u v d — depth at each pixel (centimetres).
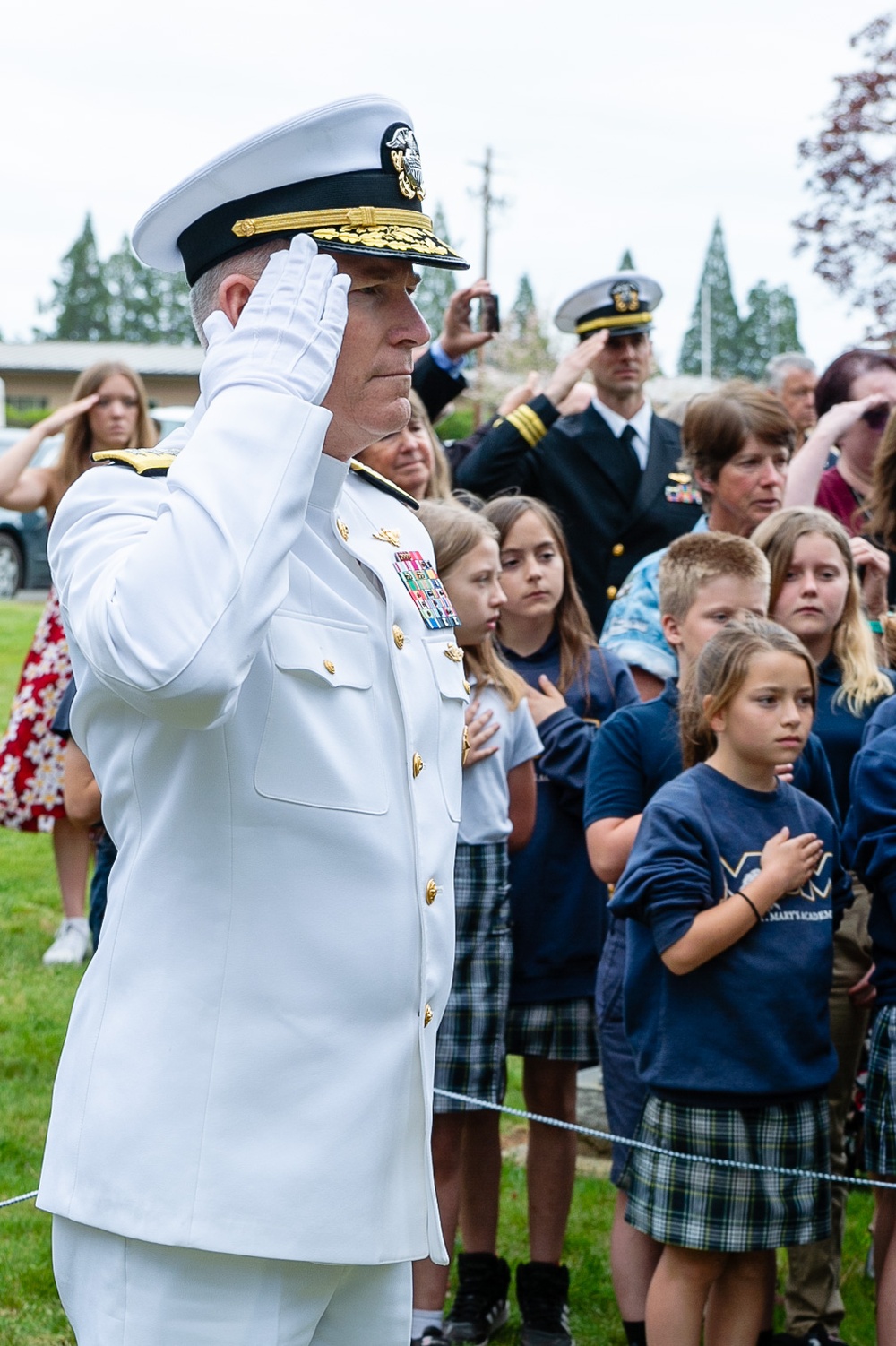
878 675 384
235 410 168
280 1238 174
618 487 514
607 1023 345
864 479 512
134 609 159
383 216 190
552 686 381
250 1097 175
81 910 571
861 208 1544
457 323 542
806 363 673
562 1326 343
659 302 531
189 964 177
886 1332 303
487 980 343
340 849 181
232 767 176
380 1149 182
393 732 191
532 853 364
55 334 7925
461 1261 354
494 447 499
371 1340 194
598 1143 449
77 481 184
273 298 177
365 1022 182
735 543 353
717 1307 307
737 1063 295
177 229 201
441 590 214
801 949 303
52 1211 182
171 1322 175
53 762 550
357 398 191
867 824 318
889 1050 312
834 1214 347
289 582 185
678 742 343
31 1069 466
